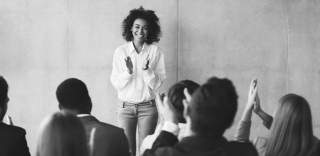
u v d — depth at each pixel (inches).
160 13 183.9
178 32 185.0
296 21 189.3
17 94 181.3
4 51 179.8
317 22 189.8
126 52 164.7
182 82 80.9
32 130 182.7
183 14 184.9
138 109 162.4
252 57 188.1
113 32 182.5
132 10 168.9
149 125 163.0
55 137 49.9
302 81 190.5
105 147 77.9
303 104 77.9
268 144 79.8
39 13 180.5
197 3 185.5
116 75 163.2
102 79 183.3
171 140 67.9
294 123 77.0
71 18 181.3
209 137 55.1
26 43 180.5
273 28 188.5
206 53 186.2
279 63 189.3
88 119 80.4
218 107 53.6
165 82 185.3
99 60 182.7
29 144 182.7
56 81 182.1
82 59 182.2
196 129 55.1
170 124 69.2
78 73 182.5
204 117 53.9
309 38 189.9
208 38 186.1
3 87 85.9
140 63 164.1
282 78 189.8
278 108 79.8
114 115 184.5
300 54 190.1
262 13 187.9
